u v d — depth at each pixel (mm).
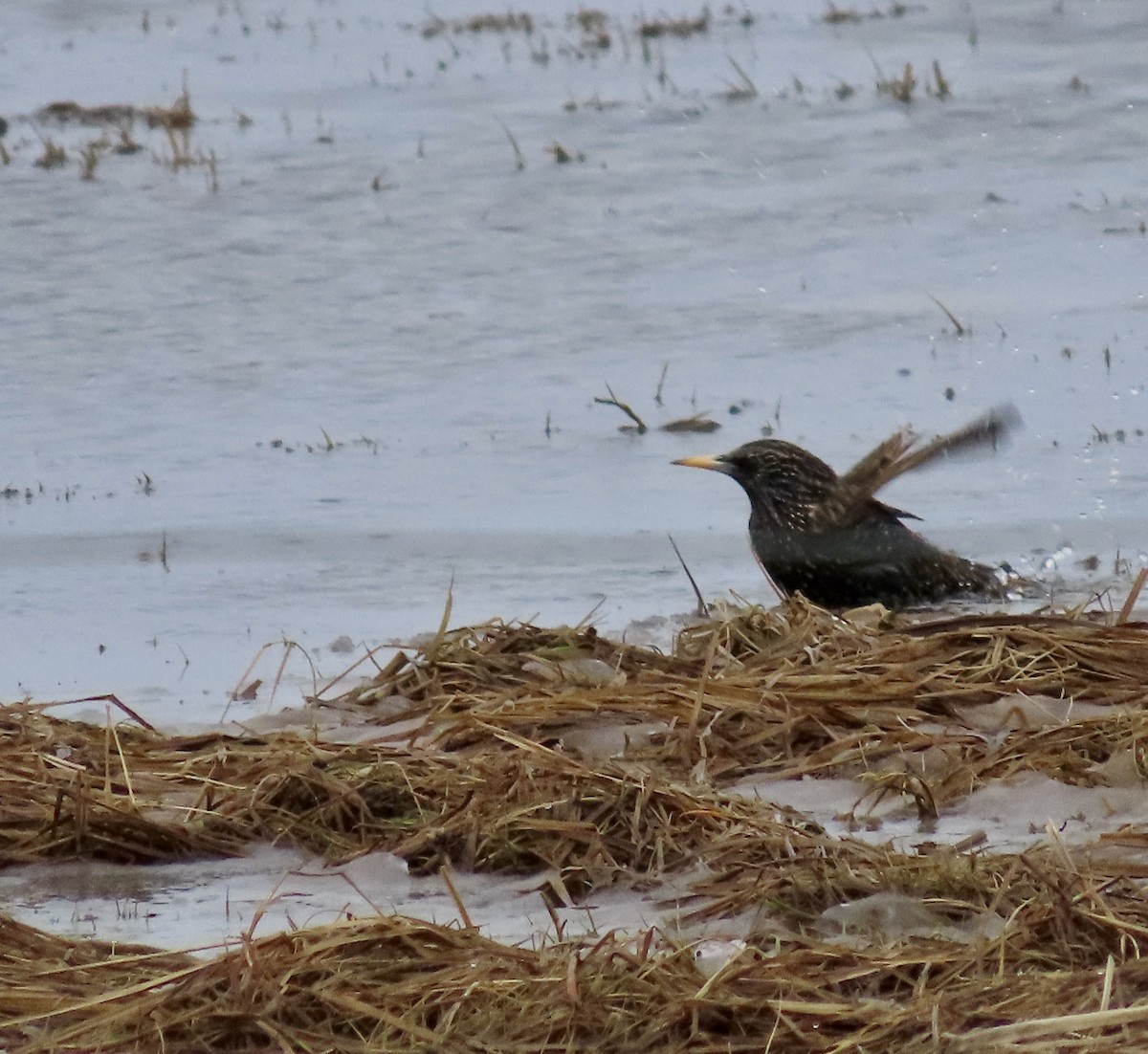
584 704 10305
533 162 24859
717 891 7938
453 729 10031
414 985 6746
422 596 13672
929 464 13930
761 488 13688
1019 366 18797
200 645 12617
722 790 9336
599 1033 6488
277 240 22875
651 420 17922
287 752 9547
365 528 15203
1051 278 21344
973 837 8414
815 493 13594
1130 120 25422
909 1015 6418
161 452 17625
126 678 11922
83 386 19500
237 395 19203
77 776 9367
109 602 13594
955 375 18703
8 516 15797
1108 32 28766
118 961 7164
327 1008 6645
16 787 9312
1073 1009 6488
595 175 24453
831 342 19797
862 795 9266
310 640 12703
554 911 7754
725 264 22094
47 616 13297
